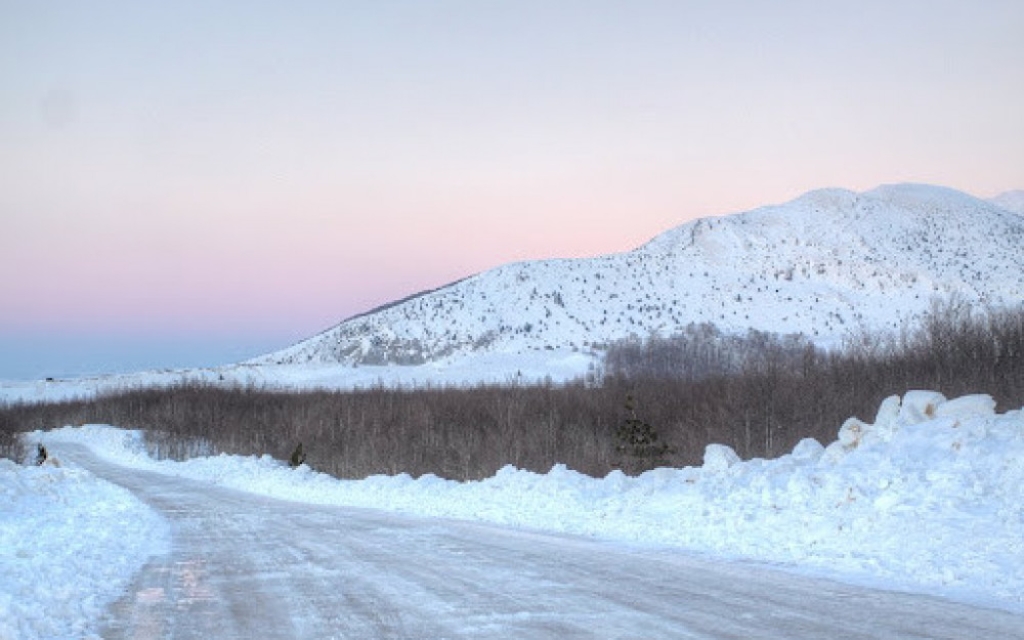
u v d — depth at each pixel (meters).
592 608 7.67
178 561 11.67
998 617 6.80
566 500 18.09
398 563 10.95
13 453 42.91
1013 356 26.73
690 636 6.45
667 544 12.09
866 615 6.99
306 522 17.06
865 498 12.18
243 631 7.20
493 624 7.12
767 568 9.63
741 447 27.38
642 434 27.02
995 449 12.09
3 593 8.52
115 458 55.81
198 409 70.38
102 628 7.39
